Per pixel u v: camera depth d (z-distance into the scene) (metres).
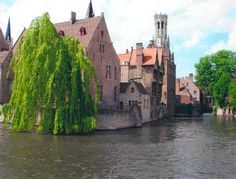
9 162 26.75
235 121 74.25
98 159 28.62
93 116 43.72
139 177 23.44
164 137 43.44
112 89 63.31
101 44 59.91
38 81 40.38
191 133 48.69
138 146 35.66
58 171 24.48
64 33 60.81
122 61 77.50
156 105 77.06
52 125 41.34
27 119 40.12
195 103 111.31
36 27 41.88
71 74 41.59
